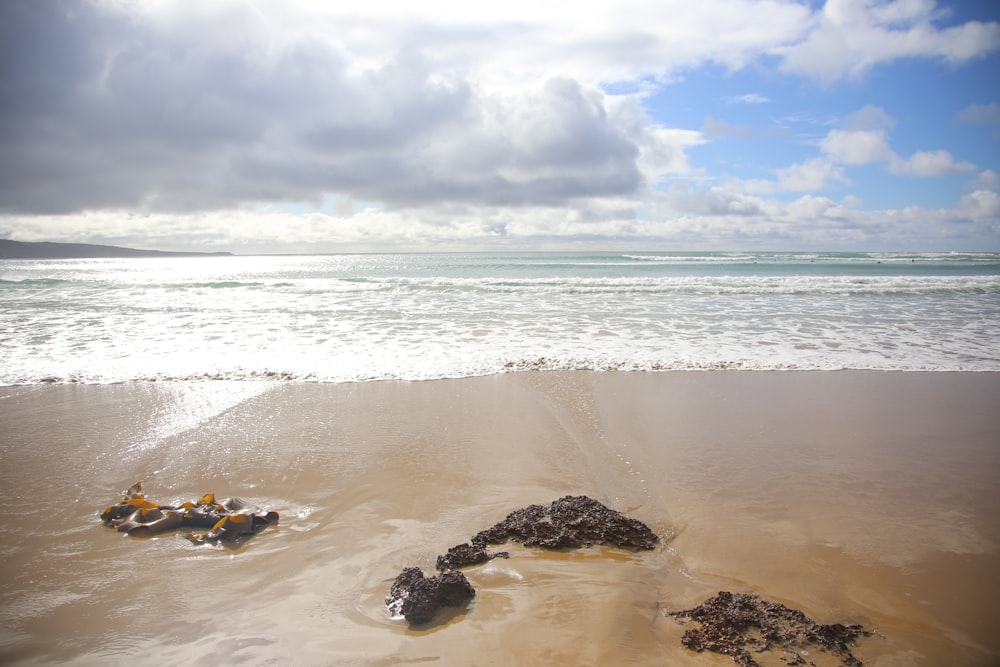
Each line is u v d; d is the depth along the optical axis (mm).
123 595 3236
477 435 6086
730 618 2873
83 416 6844
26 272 50125
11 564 3584
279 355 10375
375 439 5957
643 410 7066
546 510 4109
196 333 12789
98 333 12844
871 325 13680
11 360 10023
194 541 3877
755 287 22391
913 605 3119
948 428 6395
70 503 4516
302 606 3102
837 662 2615
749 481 4887
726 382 8586
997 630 2895
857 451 5645
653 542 3777
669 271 34844
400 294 21406
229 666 2607
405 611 2949
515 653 2646
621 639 2732
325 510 4371
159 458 5445
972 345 11383
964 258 51062
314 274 39781
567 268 39000
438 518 4199
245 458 5422
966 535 3924
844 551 3711
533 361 9812
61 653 2727
